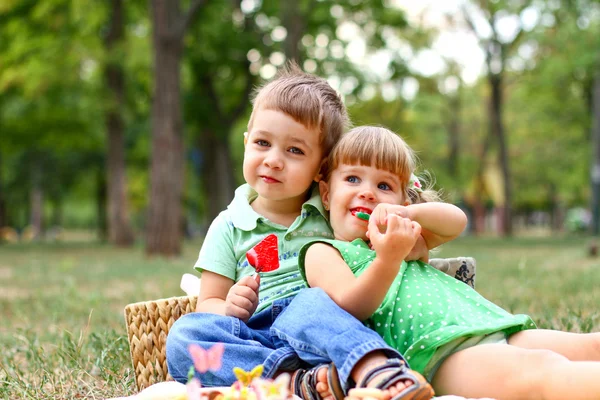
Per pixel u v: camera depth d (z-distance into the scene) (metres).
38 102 20.58
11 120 22.27
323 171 2.84
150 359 2.99
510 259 11.84
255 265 2.67
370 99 31.17
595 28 23.44
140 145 27.25
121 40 19.02
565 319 4.02
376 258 2.32
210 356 1.97
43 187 29.61
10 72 18.38
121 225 20.98
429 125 35.47
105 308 5.64
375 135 2.69
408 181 2.75
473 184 37.00
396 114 31.94
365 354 2.13
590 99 26.56
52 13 18.31
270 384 1.94
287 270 2.80
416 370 2.33
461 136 35.75
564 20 24.34
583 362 2.12
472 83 34.06
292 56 16.84
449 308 2.43
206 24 20.03
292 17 17.02
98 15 17.66
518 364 2.21
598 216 23.03
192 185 33.56
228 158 22.05
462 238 26.78
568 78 25.38
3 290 8.20
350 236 2.67
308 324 2.31
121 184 20.94
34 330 4.77
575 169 31.83
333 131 2.83
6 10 18.48
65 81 18.48
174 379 2.62
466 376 2.28
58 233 42.03
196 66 20.92
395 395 2.01
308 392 2.28
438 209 2.57
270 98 2.79
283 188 2.75
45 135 23.55
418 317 2.42
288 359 2.38
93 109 19.62
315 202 2.83
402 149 2.70
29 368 3.58
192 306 3.09
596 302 5.32
